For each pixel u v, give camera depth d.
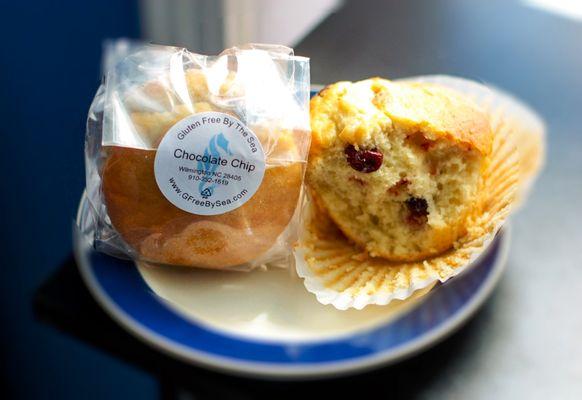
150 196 0.22
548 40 0.43
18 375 0.48
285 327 0.24
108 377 0.44
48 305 0.24
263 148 0.22
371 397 0.23
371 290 0.25
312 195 0.25
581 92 0.38
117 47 0.39
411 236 0.25
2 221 0.41
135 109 0.22
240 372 0.23
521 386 0.23
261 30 0.40
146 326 0.24
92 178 0.23
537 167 0.32
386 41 0.32
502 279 0.26
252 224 0.23
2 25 0.35
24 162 0.38
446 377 0.23
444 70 0.31
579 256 0.28
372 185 0.25
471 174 0.25
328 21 0.37
